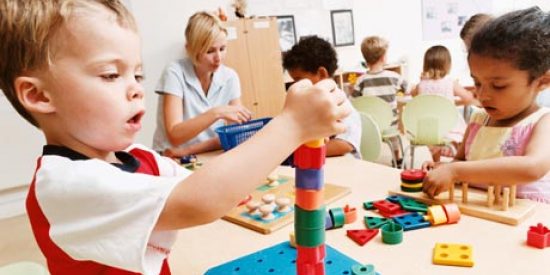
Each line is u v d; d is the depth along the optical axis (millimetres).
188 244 750
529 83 865
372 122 1707
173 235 456
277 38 2836
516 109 914
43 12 397
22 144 2432
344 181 1012
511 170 747
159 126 1764
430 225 730
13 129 2391
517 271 564
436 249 631
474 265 588
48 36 400
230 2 3039
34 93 421
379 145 1702
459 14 4957
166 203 382
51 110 426
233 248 723
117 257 391
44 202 412
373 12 4215
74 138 449
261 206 824
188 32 1663
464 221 738
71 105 418
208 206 382
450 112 2400
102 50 407
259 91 2777
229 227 809
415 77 4734
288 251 683
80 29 400
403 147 3076
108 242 391
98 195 390
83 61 405
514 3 5035
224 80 1821
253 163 396
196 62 1690
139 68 465
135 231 384
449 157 2484
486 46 856
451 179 796
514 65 834
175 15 2779
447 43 4957
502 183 757
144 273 391
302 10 3609
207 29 1618
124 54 424
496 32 838
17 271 862
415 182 866
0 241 2152
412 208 790
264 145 403
